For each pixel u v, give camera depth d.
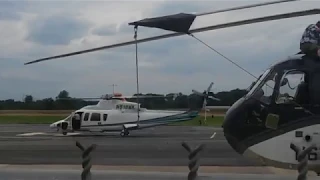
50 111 90.44
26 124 57.03
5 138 29.23
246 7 4.73
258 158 7.29
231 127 7.39
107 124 33.12
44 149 20.66
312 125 6.94
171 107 35.94
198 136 31.64
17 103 93.38
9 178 5.21
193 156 3.88
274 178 5.15
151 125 33.38
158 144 23.70
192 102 34.25
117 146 22.31
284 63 7.25
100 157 17.11
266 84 7.27
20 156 17.66
